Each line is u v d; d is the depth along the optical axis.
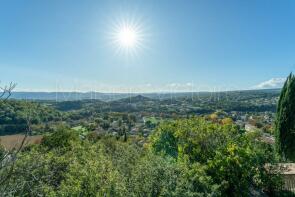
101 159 14.62
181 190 11.02
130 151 19.44
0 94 5.95
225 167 14.29
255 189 16.83
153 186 11.38
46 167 12.79
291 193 17.83
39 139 28.19
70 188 11.76
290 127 26.98
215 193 12.08
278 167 19.53
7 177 5.86
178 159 14.90
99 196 10.80
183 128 17.45
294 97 27.05
